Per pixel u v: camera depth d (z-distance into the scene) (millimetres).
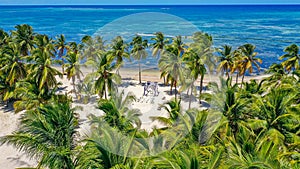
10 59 30625
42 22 124812
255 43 72938
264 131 15773
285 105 16656
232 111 15953
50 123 12523
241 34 87500
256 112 17203
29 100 22109
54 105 14133
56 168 11391
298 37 82938
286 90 17891
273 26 108750
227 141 12359
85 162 9234
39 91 23047
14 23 122500
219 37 80500
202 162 8719
